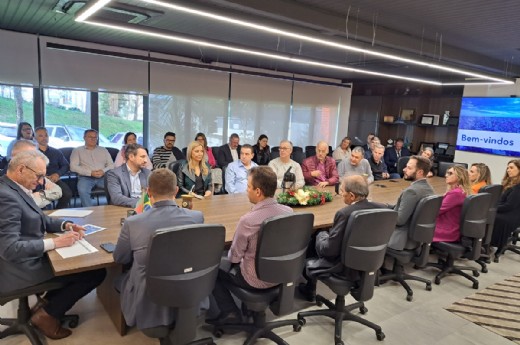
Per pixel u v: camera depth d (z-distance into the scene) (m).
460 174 3.46
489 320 2.82
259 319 2.35
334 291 2.43
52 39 5.86
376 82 9.70
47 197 2.96
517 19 3.93
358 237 2.23
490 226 3.64
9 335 2.25
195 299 1.80
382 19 4.23
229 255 2.14
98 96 6.50
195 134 7.71
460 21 4.14
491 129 7.14
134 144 3.25
